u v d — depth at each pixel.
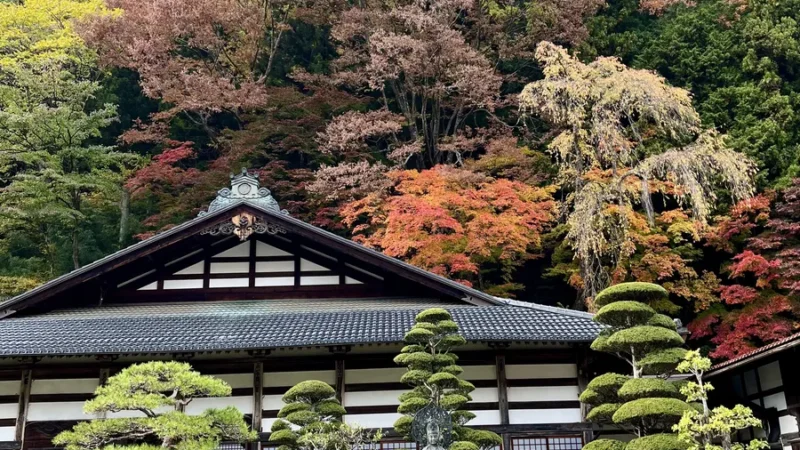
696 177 21.16
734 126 27.73
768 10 30.12
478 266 24.44
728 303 22.19
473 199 22.52
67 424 14.91
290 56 35.56
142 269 17.70
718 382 16.94
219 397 15.25
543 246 25.92
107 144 34.22
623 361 15.55
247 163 29.94
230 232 16.70
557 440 15.02
